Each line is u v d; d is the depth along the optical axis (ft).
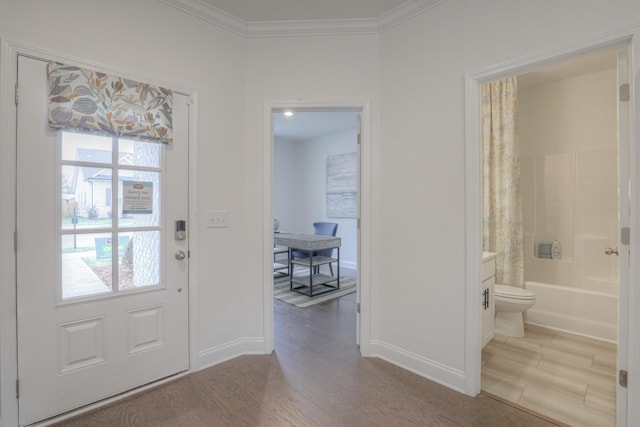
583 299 9.28
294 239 14.25
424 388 6.47
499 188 10.52
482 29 6.04
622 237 4.92
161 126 6.48
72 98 5.44
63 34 5.44
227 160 7.64
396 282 7.48
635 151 4.65
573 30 5.03
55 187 5.39
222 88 7.54
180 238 6.84
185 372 6.97
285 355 7.92
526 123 11.59
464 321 6.30
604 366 7.41
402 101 7.34
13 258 5.03
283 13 7.43
